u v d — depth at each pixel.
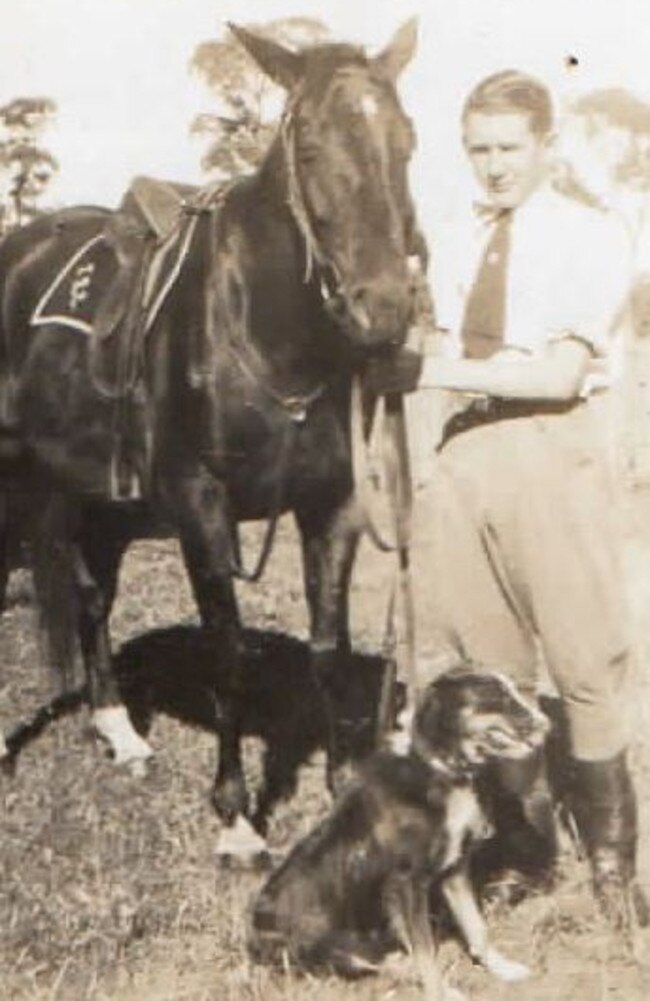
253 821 4.04
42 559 4.75
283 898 3.31
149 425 4.00
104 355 4.18
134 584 6.03
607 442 3.80
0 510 4.85
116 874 3.75
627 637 3.44
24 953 3.41
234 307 3.73
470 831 3.19
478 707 3.10
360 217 3.37
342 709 3.98
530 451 3.33
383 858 3.19
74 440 4.41
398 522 3.62
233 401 3.74
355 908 3.27
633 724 4.05
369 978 3.31
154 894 3.66
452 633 3.55
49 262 4.66
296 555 6.32
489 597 3.49
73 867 3.79
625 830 3.53
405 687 4.45
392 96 3.44
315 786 4.21
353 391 3.67
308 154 3.42
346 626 3.90
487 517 3.39
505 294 3.37
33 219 4.93
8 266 4.79
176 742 4.56
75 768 4.38
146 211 4.14
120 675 5.08
